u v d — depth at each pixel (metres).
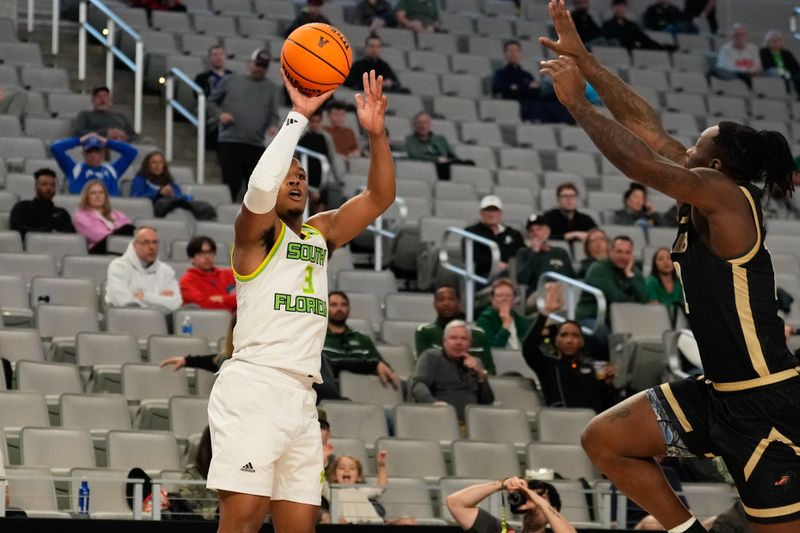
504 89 24.28
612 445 6.49
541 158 22.62
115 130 19.12
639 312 16.27
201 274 15.52
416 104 23.30
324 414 11.07
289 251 6.48
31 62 21.56
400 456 12.62
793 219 22.33
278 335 6.42
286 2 26.17
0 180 17.94
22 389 12.84
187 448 12.39
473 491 8.63
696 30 29.39
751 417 6.14
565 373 14.45
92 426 12.41
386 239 19.20
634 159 5.96
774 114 26.30
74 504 10.55
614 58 27.11
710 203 6.00
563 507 11.16
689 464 13.88
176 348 13.92
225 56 22.92
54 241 16.31
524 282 17.27
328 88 6.53
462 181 21.17
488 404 14.06
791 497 6.12
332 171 19.58
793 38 30.33
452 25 27.02
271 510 6.56
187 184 19.28
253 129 19.73
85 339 13.77
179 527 8.11
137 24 23.80
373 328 15.90
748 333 6.07
